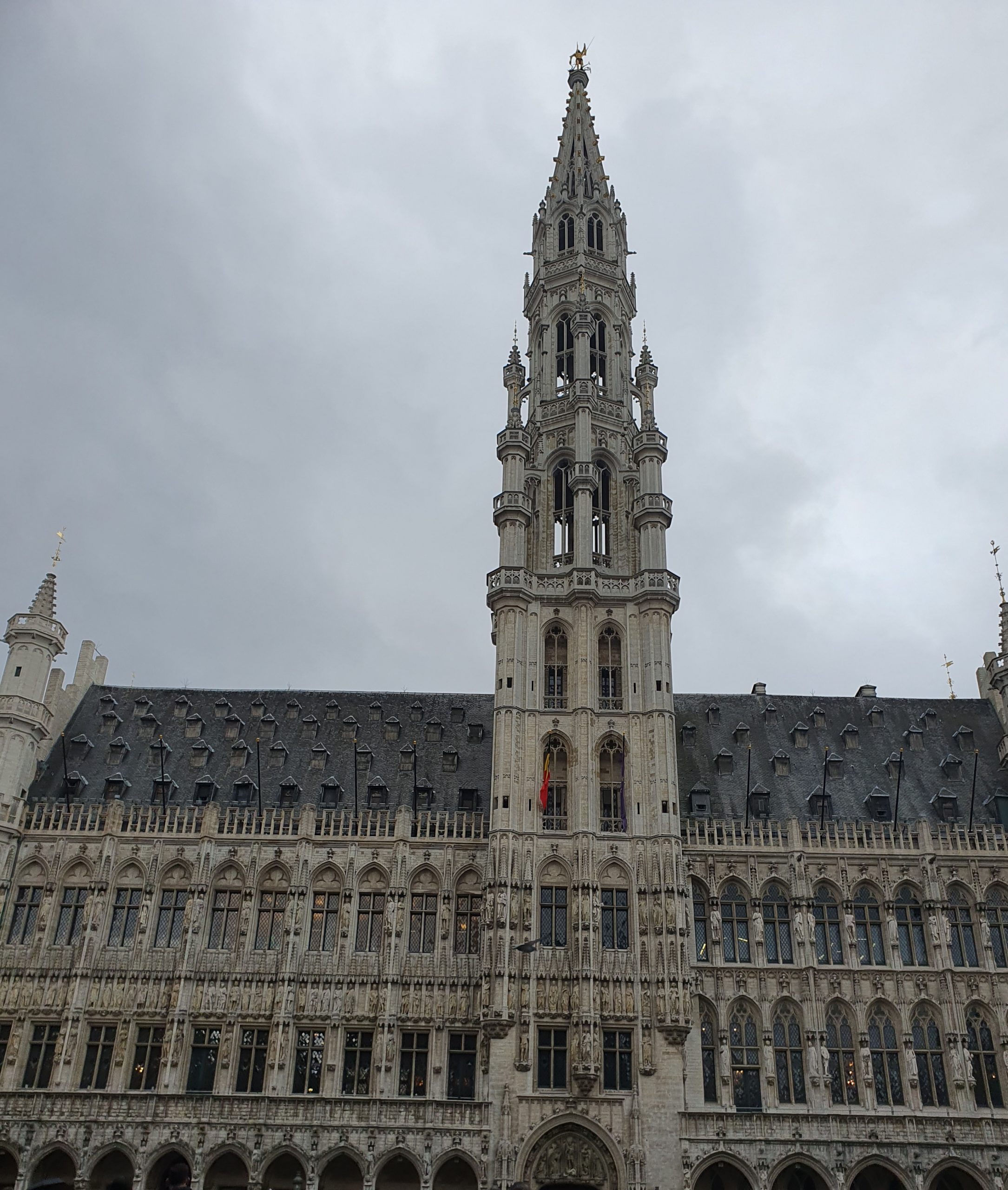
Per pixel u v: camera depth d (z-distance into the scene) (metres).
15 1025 52.81
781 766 63.94
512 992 51.00
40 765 62.03
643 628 60.72
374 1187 48.19
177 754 64.62
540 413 69.75
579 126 81.56
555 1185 48.28
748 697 69.94
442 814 58.09
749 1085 52.19
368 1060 52.31
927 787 62.88
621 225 80.12
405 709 69.12
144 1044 52.59
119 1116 49.34
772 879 56.91
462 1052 52.41
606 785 57.25
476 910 55.88
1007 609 68.19
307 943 54.94
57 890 56.25
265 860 56.88
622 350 73.12
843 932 55.53
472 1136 48.69
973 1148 48.81
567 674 60.25
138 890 56.44
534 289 76.31
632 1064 49.94
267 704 69.00
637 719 58.03
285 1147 48.59
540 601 61.69
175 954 54.34
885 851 57.31
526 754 57.19
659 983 51.22
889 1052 53.03
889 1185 49.47
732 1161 48.41
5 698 59.16
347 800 61.09
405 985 53.53
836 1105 51.62
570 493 66.88
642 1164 47.62
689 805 60.59
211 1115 49.44
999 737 66.38
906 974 54.38
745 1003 54.03
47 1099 49.88
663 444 66.62
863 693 71.62
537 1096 48.94
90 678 69.69
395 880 55.81
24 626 61.31
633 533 65.25
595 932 52.28
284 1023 52.22
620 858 54.62
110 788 61.00
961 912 56.38
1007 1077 52.09
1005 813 59.88
